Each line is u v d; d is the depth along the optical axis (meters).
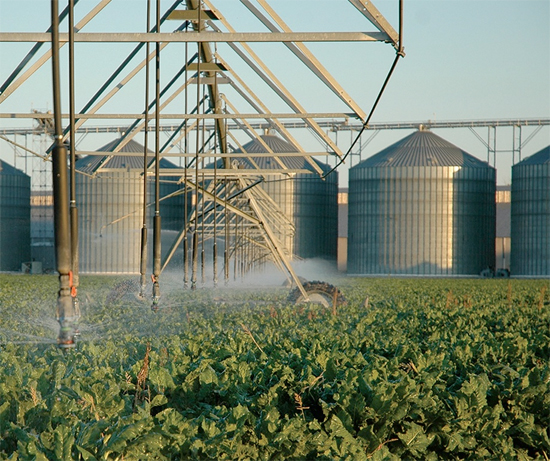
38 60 13.55
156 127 13.64
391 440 7.97
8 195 94.31
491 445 8.34
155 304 13.86
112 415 7.89
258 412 8.61
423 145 95.19
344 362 11.02
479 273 93.25
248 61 16.17
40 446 6.77
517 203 94.19
